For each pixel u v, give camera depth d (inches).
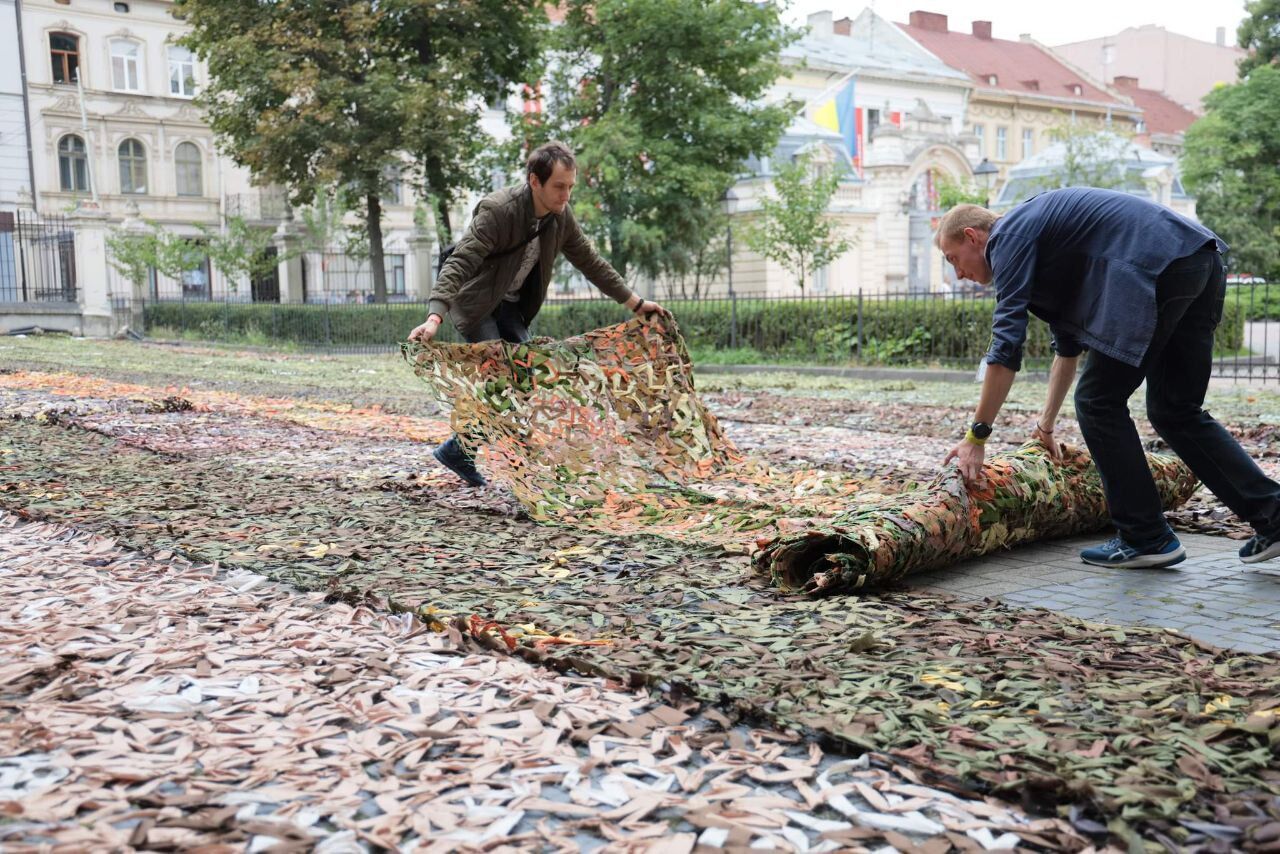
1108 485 166.9
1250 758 91.3
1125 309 152.0
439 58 1201.4
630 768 90.7
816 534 147.4
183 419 378.0
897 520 152.6
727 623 132.1
